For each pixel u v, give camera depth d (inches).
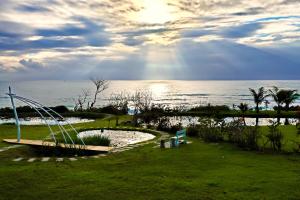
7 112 2320.4
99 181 444.5
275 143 701.9
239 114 1909.4
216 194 382.0
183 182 432.5
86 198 378.3
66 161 590.9
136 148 734.5
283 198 365.7
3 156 635.5
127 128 1159.6
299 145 661.9
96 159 611.2
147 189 404.8
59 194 393.1
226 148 706.8
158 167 528.1
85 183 435.8
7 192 403.5
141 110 1744.6
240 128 800.3
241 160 575.8
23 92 6712.6
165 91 7111.2
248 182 428.8
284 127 1114.1
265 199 363.3
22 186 426.0
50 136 929.5
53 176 473.7
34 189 413.7
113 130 1159.0
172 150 690.2
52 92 6796.3
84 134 1048.2
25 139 863.1
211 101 4146.2
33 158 621.6
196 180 442.9
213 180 440.8
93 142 815.1
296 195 374.6
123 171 503.8
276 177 452.1
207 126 916.0
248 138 713.0
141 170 508.4
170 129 1064.2
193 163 555.5
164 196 378.3
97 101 4424.2
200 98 4817.9
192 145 757.3
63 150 709.9
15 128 1174.3
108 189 408.2
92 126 1280.8
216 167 523.2
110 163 569.6
